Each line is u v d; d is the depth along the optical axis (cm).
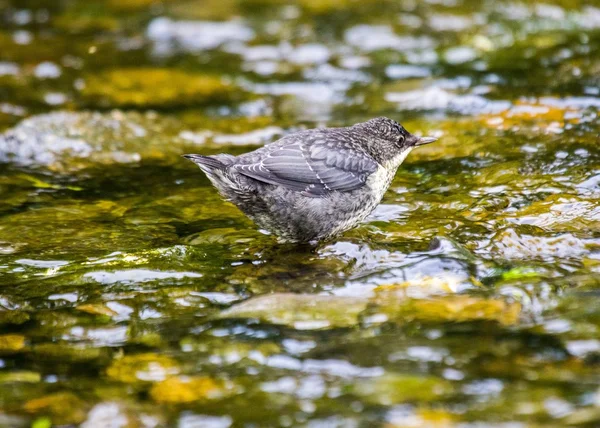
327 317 871
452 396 709
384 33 2044
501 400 698
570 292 891
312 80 1805
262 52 1994
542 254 1002
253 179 1031
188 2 2364
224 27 2173
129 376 780
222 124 1593
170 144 1504
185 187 1321
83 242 1108
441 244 1015
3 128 1573
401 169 1338
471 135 1439
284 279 979
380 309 880
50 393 754
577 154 1313
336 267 1009
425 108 1591
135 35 2147
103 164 1431
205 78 1853
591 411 671
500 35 1964
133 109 1673
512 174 1262
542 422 664
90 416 715
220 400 730
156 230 1148
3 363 813
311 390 736
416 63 1841
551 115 1484
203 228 1153
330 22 2153
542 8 2091
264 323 866
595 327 810
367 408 701
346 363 775
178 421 701
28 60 1983
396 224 1130
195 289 961
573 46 1842
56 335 870
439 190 1241
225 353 812
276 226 1069
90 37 2142
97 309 920
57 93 1777
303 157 1069
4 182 1357
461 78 1717
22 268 1026
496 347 784
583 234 1038
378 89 1720
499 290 902
